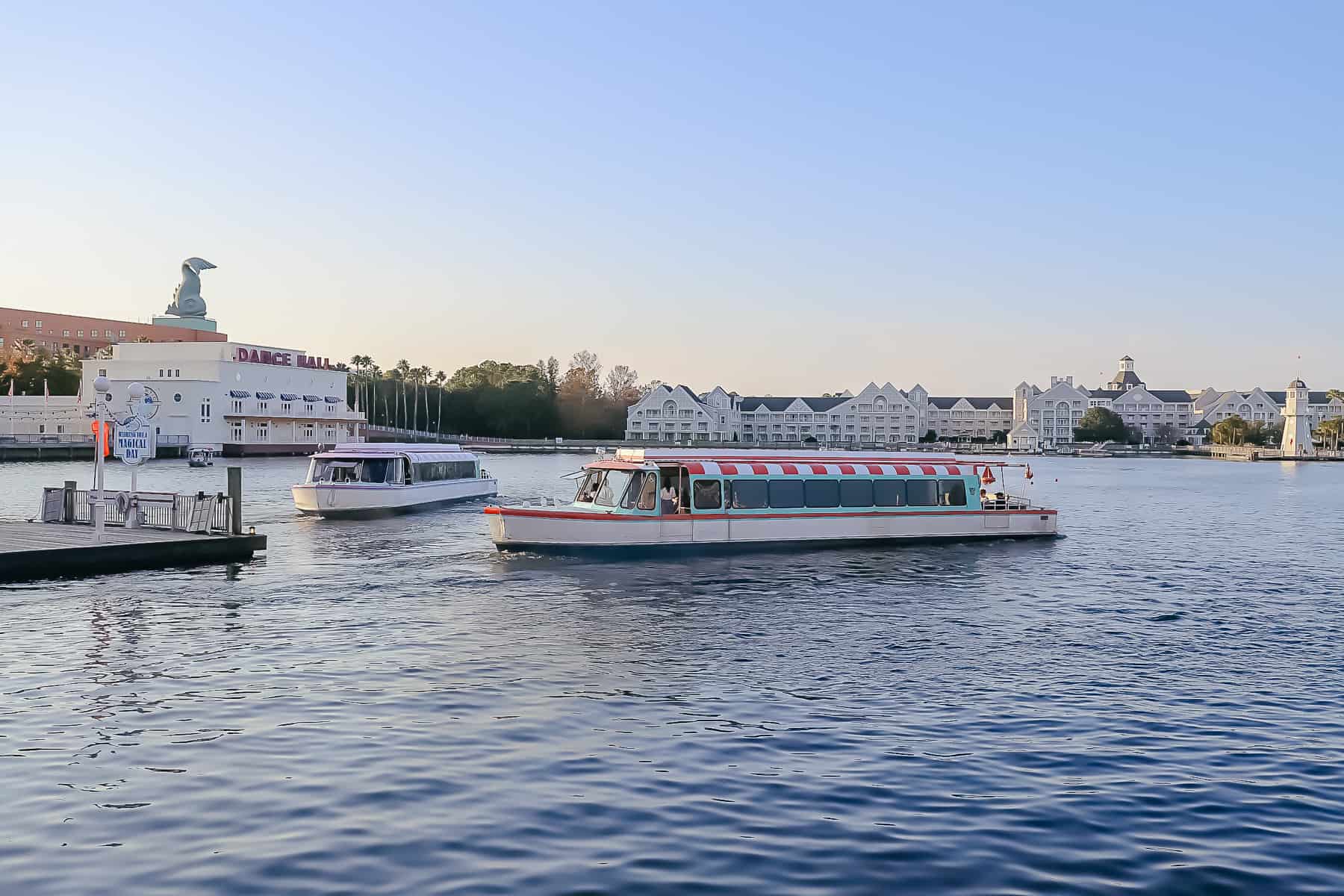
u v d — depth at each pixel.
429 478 55.00
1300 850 11.52
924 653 21.47
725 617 25.33
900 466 41.28
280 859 10.96
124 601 26.05
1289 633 23.89
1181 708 17.27
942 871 10.91
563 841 11.53
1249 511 65.75
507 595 28.05
